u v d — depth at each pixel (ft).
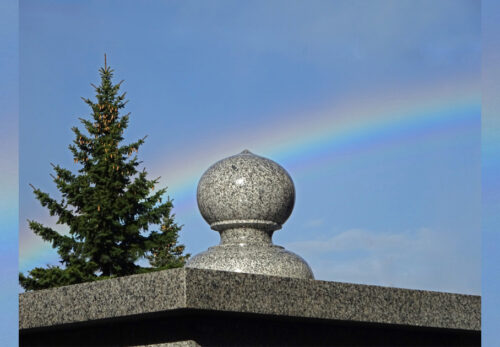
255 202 31.14
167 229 84.12
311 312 24.70
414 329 28.81
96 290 24.59
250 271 29.73
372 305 26.37
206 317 23.84
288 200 31.89
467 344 31.42
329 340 27.09
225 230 31.71
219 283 22.79
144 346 24.71
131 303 23.47
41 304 26.20
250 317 24.54
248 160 32.01
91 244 79.97
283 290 24.18
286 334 25.88
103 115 85.46
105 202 79.77
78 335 27.04
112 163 82.17
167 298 22.50
